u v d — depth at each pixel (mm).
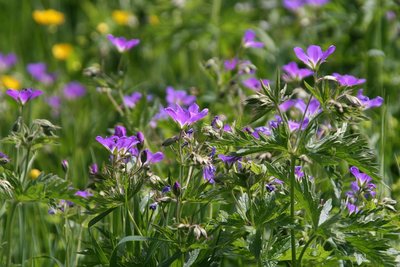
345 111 5637
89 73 8516
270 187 6113
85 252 6328
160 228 5820
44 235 7699
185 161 5992
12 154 8398
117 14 13922
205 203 6391
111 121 10375
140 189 6227
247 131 6141
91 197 5934
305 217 6109
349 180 6828
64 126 10945
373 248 5582
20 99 6496
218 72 8922
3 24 15266
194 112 6066
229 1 14344
